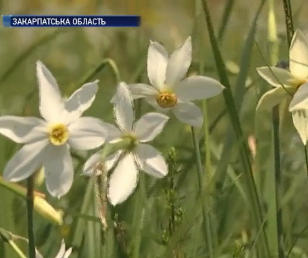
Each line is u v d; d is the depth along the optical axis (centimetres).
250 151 216
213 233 213
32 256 199
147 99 206
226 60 223
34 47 219
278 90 203
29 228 199
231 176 218
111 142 202
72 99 199
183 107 206
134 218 214
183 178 216
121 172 202
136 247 210
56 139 199
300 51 202
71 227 220
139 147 202
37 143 198
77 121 199
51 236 220
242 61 208
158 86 206
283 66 204
